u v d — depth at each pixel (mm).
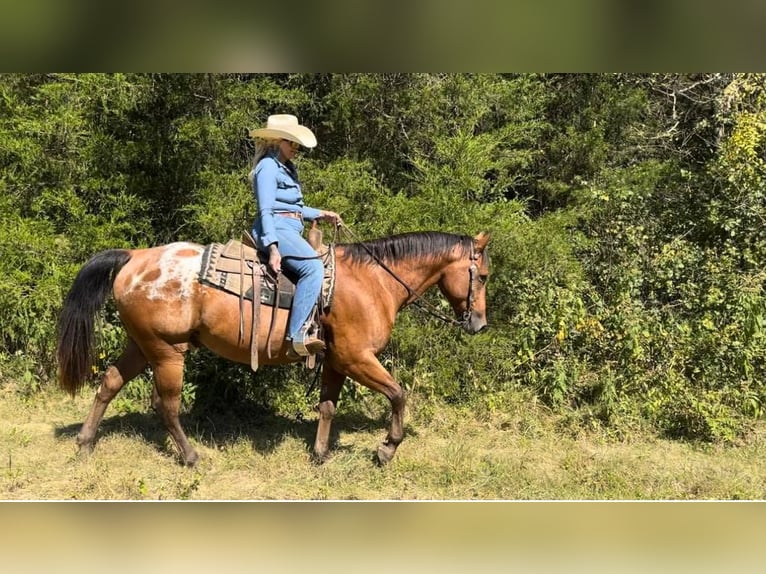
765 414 5277
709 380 5309
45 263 5707
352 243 4398
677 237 6539
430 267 4438
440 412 5469
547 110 8219
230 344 4086
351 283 4199
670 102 8906
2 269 5656
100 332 5430
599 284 6359
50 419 5141
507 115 7492
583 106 8055
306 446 4734
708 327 5391
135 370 4391
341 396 5504
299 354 4039
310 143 3992
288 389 5523
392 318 4371
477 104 6945
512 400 5457
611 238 6539
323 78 6922
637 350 5305
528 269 5941
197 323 4074
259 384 5473
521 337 5707
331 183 5762
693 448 4949
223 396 5469
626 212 6668
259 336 4070
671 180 7367
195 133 5738
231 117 5969
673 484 4246
